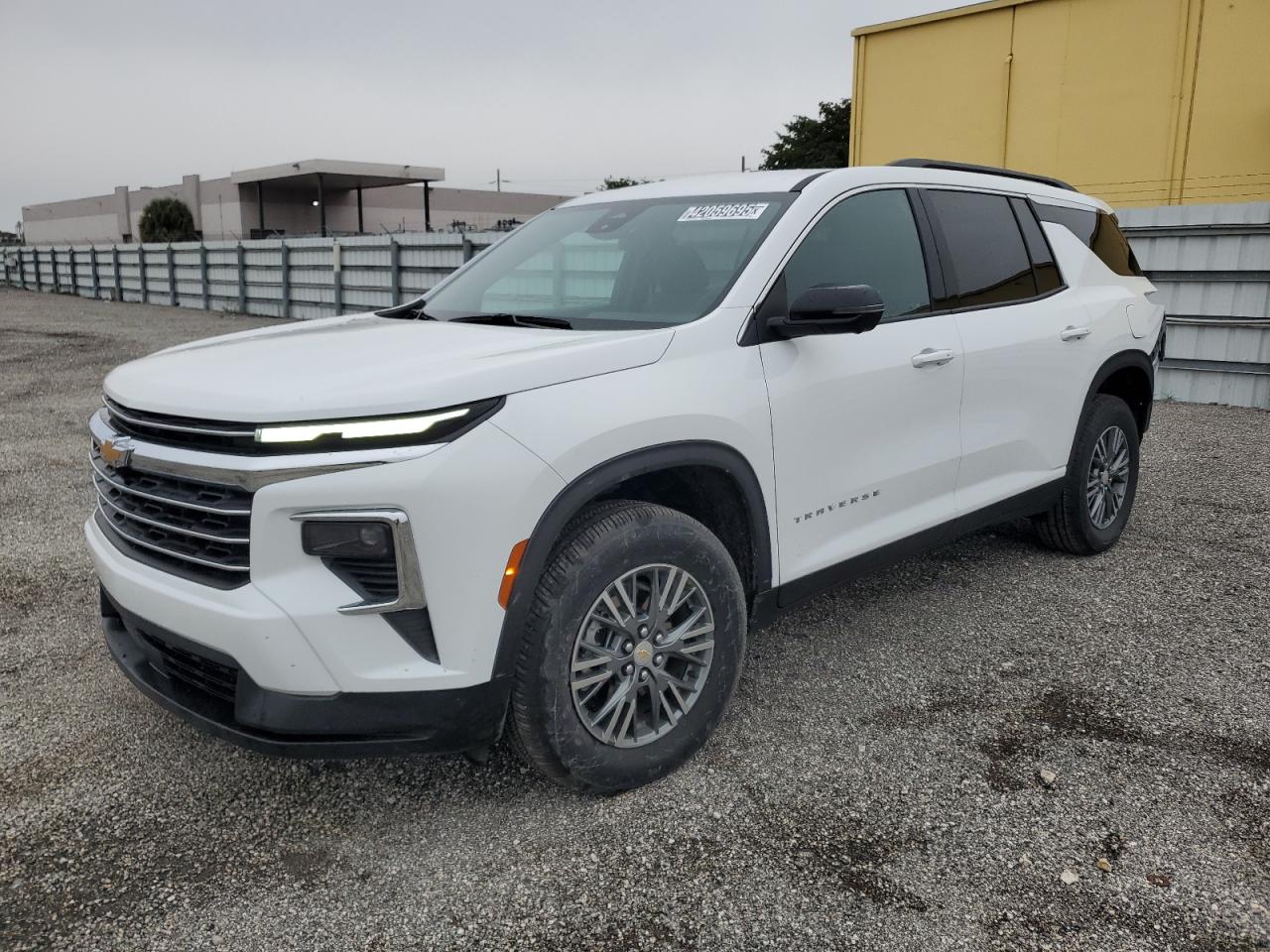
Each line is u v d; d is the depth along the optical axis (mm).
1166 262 9531
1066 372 4305
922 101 18938
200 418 2350
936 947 2166
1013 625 4016
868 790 2793
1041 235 4375
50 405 9656
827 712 3271
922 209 3754
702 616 2820
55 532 5340
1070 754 2990
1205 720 3197
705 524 3076
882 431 3414
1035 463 4270
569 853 2520
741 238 3213
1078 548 4781
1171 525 5422
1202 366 9531
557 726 2539
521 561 2395
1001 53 17719
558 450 2430
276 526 2254
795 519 3135
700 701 2854
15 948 2184
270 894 2369
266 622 2248
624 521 2611
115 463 2557
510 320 3236
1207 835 2568
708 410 2770
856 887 2375
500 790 2820
